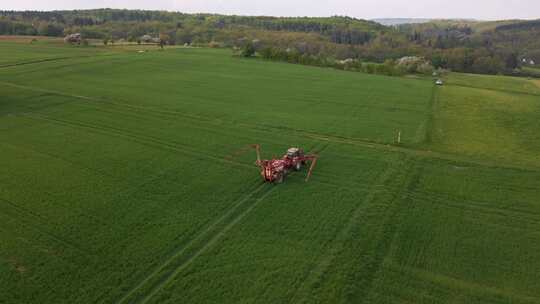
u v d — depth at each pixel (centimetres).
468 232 2252
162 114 4566
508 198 2680
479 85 8538
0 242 2080
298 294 1736
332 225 2288
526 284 1828
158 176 2906
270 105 5212
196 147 3525
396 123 4544
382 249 2072
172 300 1700
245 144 3647
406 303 1705
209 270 1891
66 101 5012
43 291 1741
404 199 2623
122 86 6097
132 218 2331
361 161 3294
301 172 3042
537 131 4453
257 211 2433
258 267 1914
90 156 3253
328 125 4350
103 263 1931
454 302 1717
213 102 5250
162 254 2011
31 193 2606
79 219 2309
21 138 3641
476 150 3691
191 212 2416
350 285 1797
